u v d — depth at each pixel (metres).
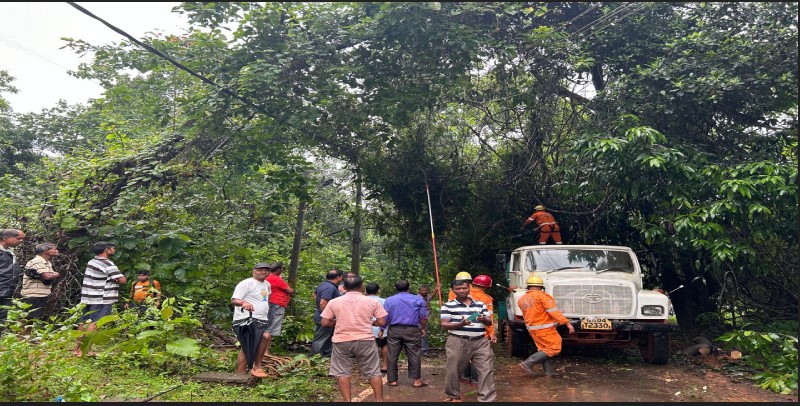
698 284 13.44
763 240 11.21
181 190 13.52
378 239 20.22
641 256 13.59
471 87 11.85
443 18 9.91
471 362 7.04
